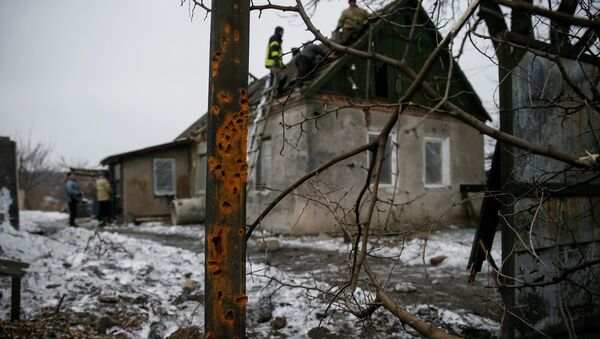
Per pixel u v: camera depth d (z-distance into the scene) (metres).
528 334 2.64
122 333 3.13
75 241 7.83
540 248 2.71
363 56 1.65
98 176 15.51
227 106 1.67
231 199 1.67
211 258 1.67
